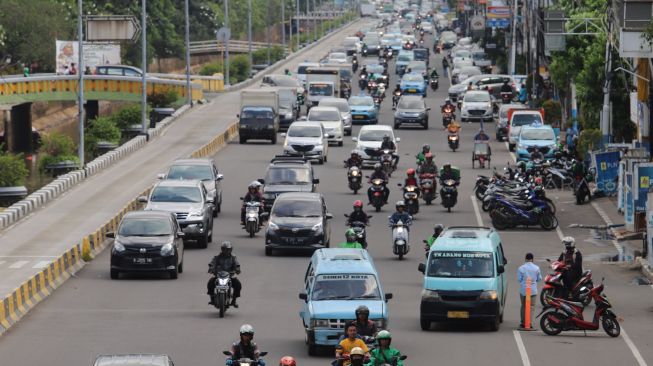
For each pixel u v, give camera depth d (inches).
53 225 5580.7
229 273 3799.2
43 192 6338.6
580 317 3521.2
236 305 3821.4
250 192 5447.8
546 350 3307.1
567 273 3715.6
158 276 4471.0
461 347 3336.6
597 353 3277.6
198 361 3144.7
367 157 7381.9
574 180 6294.3
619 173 6033.5
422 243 5167.3
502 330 3595.0
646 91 6407.5
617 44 6466.5
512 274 4552.2
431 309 3538.4
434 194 6220.5
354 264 3376.0
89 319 3718.0
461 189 6678.2
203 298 4060.0
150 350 3282.5
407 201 5802.2
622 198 5895.7
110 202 6289.4
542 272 4569.4
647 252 4699.8
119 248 4382.4
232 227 5585.6
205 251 4990.2
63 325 3629.4
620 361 3181.6
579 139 7381.9
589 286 3666.3
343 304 3235.7
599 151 6638.8
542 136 7460.6
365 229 5324.8
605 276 4539.9
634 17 5526.6
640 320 3764.8
